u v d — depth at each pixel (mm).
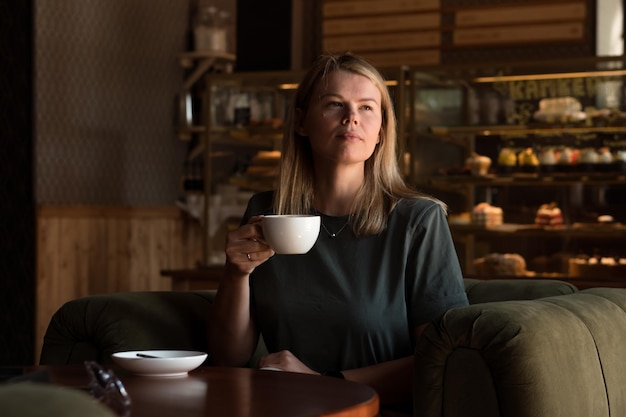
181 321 2402
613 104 5254
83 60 6414
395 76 5586
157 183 7047
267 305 2314
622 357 2246
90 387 1354
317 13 7820
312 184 2438
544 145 5434
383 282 2271
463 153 5570
